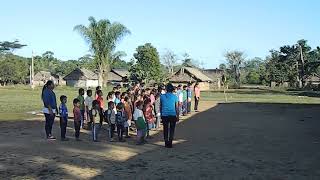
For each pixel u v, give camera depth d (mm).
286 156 11039
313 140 13953
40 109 29125
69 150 12078
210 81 91312
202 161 10383
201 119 21781
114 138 14680
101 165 9938
